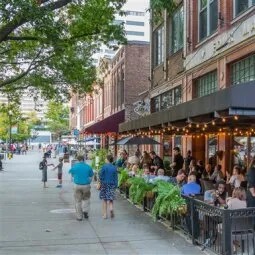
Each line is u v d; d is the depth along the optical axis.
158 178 13.64
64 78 23.06
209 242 8.65
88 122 65.56
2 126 67.69
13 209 14.35
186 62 21.19
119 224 11.62
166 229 10.91
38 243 9.46
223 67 16.67
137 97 36.66
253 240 8.01
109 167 12.73
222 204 9.99
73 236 10.16
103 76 49.31
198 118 10.92
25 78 23.20
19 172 33.06
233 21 15.80
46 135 106.44
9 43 19.36
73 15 17.31
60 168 22.23
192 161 16.69
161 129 15.77
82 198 12.44
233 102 8.25
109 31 16.06
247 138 15.94
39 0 10.51
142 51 37.28
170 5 11.48
